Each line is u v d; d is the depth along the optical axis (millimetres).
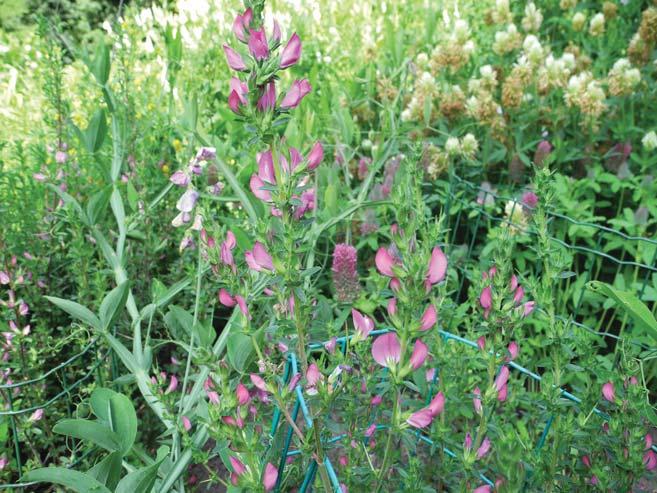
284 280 1175
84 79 3670
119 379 2121
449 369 1970
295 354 1565
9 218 2887
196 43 5832
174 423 1693
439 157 3637
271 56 1055
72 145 3154
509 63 4426
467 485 1354
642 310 1577
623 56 4914
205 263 2223
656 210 3279
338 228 3412
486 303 1307
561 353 1594
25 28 8594
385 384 1631
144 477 1501
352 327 2521
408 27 6359
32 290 2730
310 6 6680
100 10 9023
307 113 2922
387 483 1737
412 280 1010
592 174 3555
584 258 3494
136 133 3107
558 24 5414
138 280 2928
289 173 1135
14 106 5164
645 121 4031
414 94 4090
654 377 2852
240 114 1075
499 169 4098
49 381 2686
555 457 1535
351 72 4730
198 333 1992
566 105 3947
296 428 1237
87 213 2428
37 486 2365
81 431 1580
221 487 2490
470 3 6441
